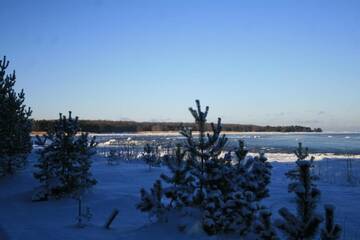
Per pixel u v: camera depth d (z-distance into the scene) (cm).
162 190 1121
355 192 1858
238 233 955
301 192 593
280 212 594
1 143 2169
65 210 1534
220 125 1074
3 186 2091
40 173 1769
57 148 1759
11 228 1188
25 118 2486
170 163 1116
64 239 1039
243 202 929
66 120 1792
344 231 1098
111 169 3003
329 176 2531
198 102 1089
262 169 1123
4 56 2169
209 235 962
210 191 1011
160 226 1063
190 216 1045
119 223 1290
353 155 4453
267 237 632
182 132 1095
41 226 1226
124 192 1905
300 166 609
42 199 1720
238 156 1096
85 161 1781
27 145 2489
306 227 568
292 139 12312
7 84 2173
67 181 1739
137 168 3086
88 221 1316
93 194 1830
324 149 6241
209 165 1035
